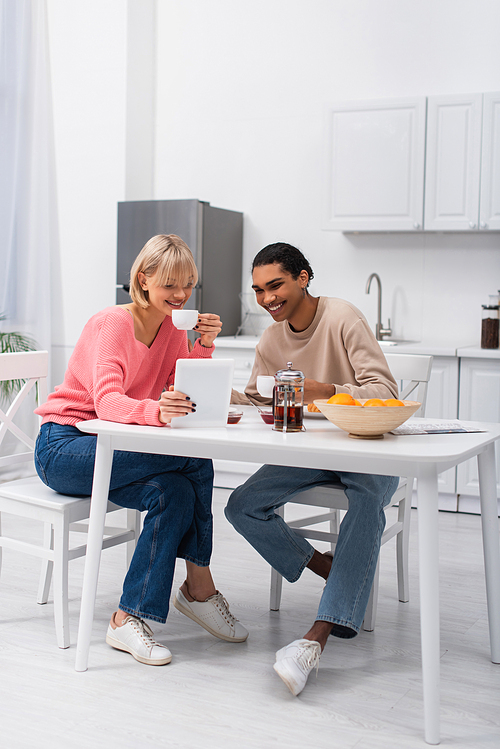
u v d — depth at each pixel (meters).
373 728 1.73
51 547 2.46
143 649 2.05
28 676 1.97
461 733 1.71
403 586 2.55
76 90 4.77
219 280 4.54
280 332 2.45
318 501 2.13
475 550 3.18
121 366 2.07
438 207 3.92
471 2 4.14
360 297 4.49
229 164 4.78
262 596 2.59
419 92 4.29
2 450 4.44
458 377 3.74
